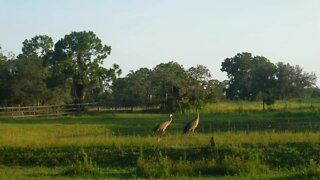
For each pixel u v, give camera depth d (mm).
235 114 61844
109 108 86688
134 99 87938
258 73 126250
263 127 40344
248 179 19469
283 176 20141
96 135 35844
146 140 28125
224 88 132500
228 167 21688
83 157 25938
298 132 32062
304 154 25078
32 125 47312
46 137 33219
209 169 21844
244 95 133875
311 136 27906
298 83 122000
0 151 27516
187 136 29766
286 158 24781
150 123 49281
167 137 29578
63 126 45500
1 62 82062
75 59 87500
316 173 19734
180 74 78500
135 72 96625
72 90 91812
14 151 27500
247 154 25000
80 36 86062
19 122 54969
